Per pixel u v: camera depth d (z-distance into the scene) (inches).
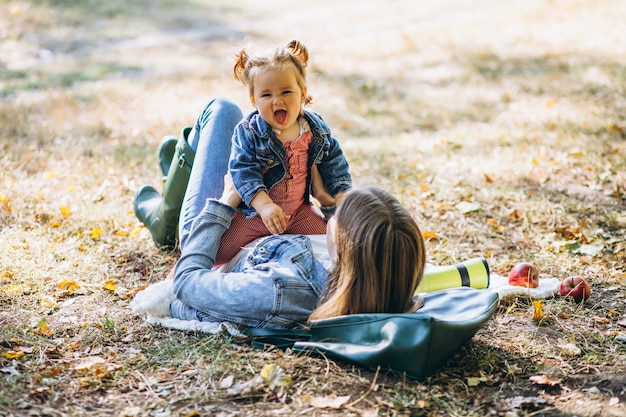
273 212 126.6
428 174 230.8
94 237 177.2
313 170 137.3
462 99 326.0
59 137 269.4
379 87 358.6
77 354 124.5
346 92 349.4
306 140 131.4
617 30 410.6
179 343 127.6
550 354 125.3
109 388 114.5
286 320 123.3
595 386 115.2
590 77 331.9
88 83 374.9
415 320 111.3
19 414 104.3
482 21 497.0
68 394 112.0
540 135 261.9
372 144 266.4
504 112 299.0
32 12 567.5
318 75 386.9
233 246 134.6
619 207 200.2
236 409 108.0
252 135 128.4
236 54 135.9
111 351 125.4
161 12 628.1
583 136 255.9
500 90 331.9
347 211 116.2
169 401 110.0
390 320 113.3
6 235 171.6
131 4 642.8
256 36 545.6
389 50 445.1
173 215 164.2
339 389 112.2
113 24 573.6
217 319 128.4
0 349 122.6
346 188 136.3
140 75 400.8
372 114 312.8
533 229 186.5
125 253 170.7
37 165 230.7
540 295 145.7
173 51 484.7
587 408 108.9
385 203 116.5
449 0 641.0
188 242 131.3
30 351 123.2
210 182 142.8
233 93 345.1
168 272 162.6
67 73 404.2
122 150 253.9
